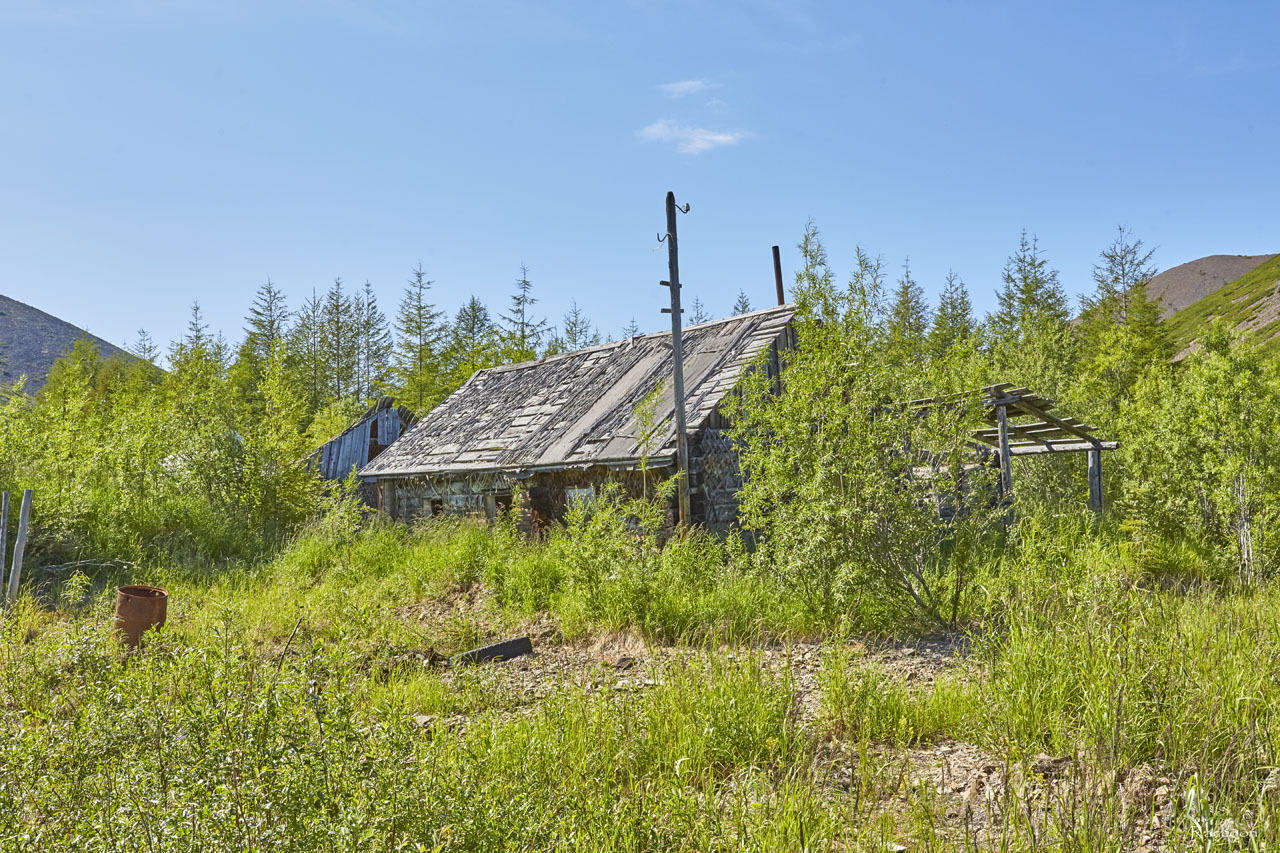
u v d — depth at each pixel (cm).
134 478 1686
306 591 1177
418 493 1934
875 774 450
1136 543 1171
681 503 1248
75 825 277
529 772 381
